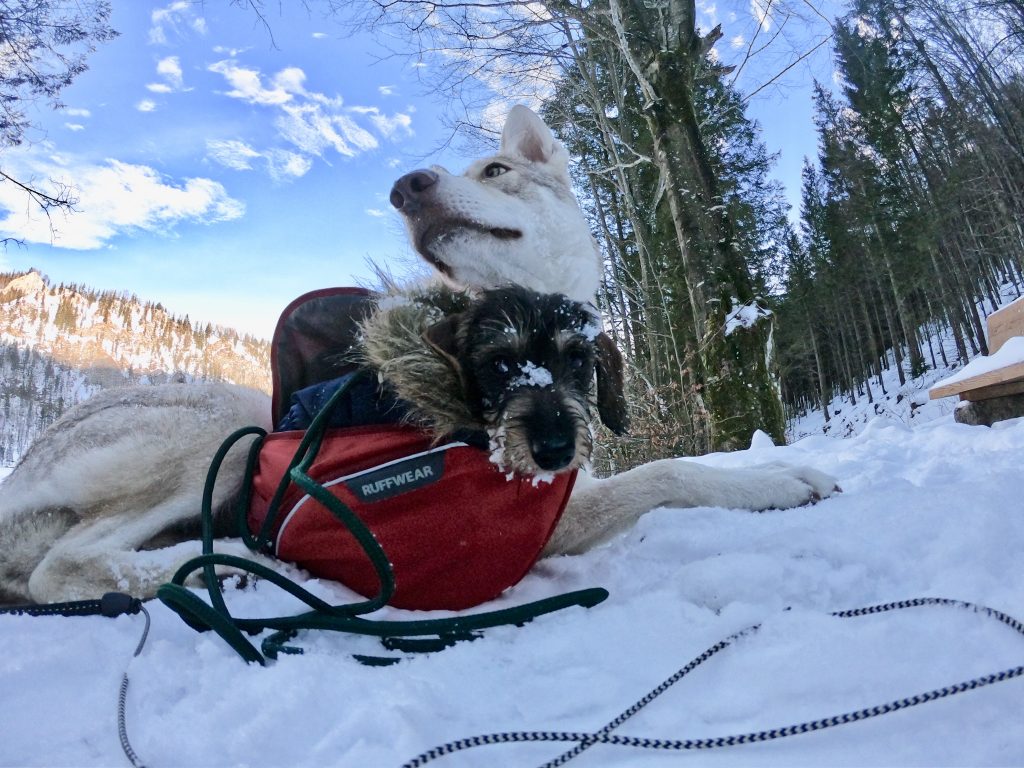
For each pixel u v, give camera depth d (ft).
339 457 2.00
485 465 1.98
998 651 1.37
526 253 2.83
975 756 1.11
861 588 1.78
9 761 1.28
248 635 1.82
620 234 19.63
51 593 2.26
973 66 23.59
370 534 1.85
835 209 41.14
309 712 1.36
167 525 2.49
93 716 1.42
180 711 1.43
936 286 35.19
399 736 1.25
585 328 2.18
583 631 1.72
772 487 2.60
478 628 1.83
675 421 8.49
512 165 3.05
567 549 2.53
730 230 8.54
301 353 2.48
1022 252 27.53
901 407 31.12
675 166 8.91
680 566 2.11
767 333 8.07
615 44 10.89
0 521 2.54
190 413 2.61
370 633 1.77
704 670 1.49
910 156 35.76
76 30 10.70
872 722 1.23
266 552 2.24
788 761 1.17
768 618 1.60
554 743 1.27
